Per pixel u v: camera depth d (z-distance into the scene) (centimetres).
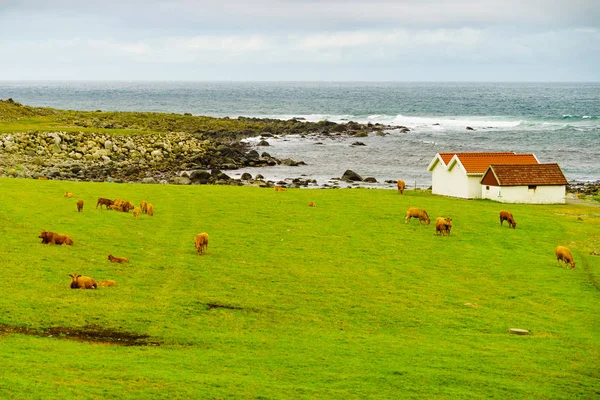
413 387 2278
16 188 5841
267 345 2686
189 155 11650
